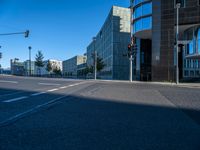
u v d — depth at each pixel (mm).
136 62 61438
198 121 7633
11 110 9297
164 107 10414
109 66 78562
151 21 46562
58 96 14141
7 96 13867
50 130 6363
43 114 8539
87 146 5098
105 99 13000
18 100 12203
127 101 12281
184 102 12023
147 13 47562
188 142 5449
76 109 9695
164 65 42750
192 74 50094
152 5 43688
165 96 14672
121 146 5125
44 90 17672
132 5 52156
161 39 42938
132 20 52438
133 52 39406
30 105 10594
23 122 7242
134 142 5414
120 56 74750
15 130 6320
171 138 5754
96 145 5172
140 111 9375
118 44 74750
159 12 43156
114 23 74625
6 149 4871
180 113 9000
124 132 6254
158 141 5504
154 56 43500
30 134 5965
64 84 24500
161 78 42906
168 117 8234
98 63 78938
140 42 60000
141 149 4953
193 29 41719
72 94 15273
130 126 6910
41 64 95125
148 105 10977
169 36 42375
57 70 134750
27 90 17438
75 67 152125
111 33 75750
